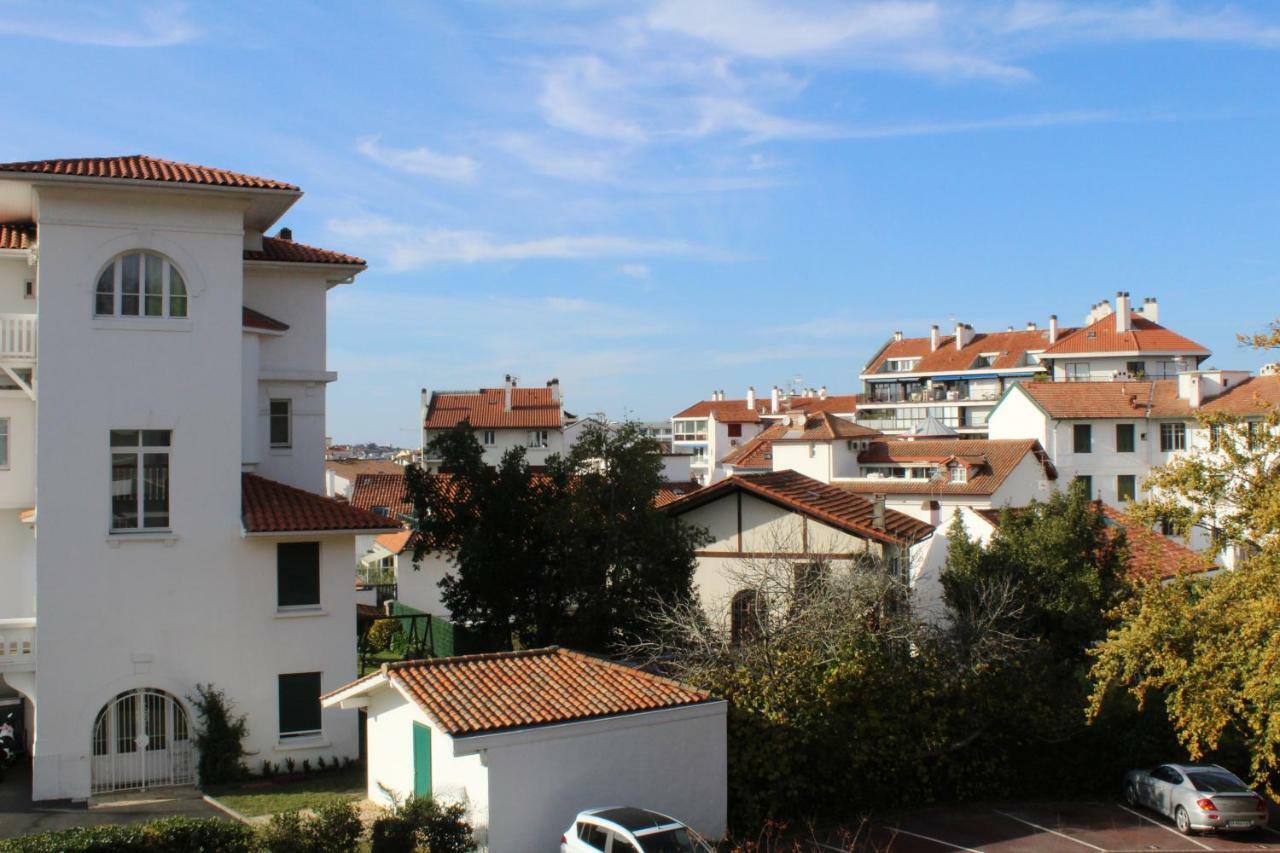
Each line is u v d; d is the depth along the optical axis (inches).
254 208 1038.4
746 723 822.5
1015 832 832.9
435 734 770.2
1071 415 2345.0
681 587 1081.4
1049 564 1111.0
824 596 929.5
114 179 906.1
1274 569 722.2
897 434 3595.0
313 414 1168.8
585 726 732.7
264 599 968.9
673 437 4943.4
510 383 3575.3
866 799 877.2
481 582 1071.6
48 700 897.5
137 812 848.3
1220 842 827.4
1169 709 789.9
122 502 938.7
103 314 932.6
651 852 639.8
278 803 865.5
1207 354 3235.7
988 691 936.9
